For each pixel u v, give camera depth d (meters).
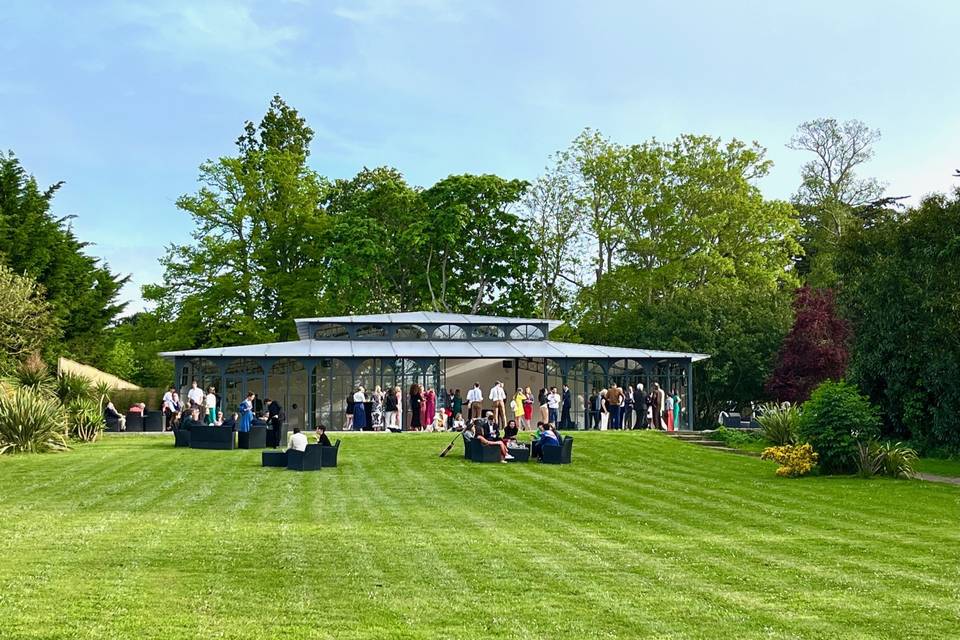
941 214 29.86
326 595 10.34
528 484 21.78
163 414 37.81
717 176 55.75
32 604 9.70
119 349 69.94
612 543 13.82
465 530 14.97
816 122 65.25
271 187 57.25
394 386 41.81
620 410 41.03
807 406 24.75
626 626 9.20
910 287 29.91
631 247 55.88
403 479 22.45
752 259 55.44
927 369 29.38
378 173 63.84
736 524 15.91
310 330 45.69
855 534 14.87
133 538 13.80
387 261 57.62
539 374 44.81
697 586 10.95
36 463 24.80
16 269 50.72
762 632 9.02
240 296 56.22
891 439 31.62
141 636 8.64
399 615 9.51
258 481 21.67
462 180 56.59
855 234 33.88
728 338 50.81
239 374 42.03
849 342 36.25
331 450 25.00
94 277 59.81
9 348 40.56
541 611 9.73
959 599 10.41
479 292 58.41
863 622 9.42
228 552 12.73
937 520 16.42
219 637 8.65
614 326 55.94
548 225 59.66
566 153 59.41
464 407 43.94
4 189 52.88
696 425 53.84
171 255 56.47
